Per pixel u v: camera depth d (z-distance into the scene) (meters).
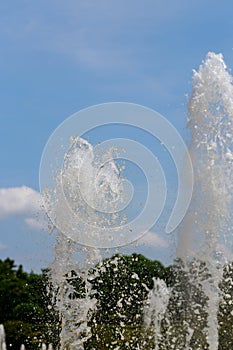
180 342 13.43
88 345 16.28
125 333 16.30
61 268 14.99
